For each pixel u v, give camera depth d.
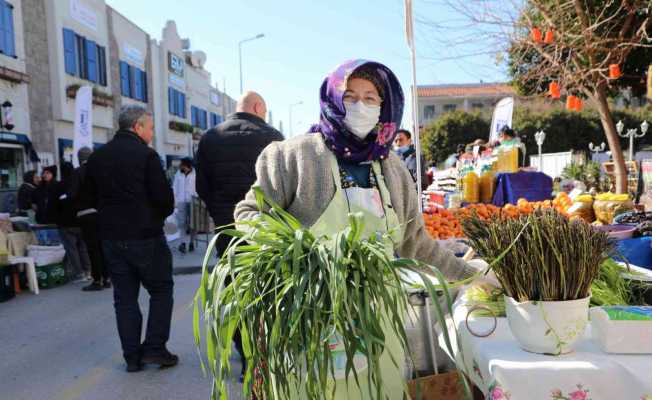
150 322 3.36
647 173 6.95
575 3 6.88
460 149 8.70
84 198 3.25
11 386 3.22
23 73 13.20
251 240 1.28
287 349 1.19
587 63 8.13
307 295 1.16
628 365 1.19
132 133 3.18
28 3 13.59
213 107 33.22
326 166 1.57
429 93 39.91
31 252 6.03
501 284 1.34
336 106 1.57
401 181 1.74
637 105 28.58
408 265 1.28
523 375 1.19
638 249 2.36
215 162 2.98
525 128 26.94
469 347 1.45
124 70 19.39
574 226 1.27
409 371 2.05
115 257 3.18
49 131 14.58
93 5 16.91
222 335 1.28
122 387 3.12
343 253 1.18
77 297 5.58
